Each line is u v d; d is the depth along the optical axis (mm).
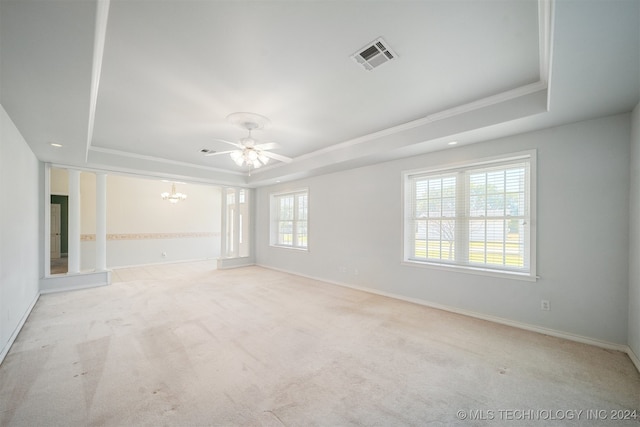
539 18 1685
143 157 5164
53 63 1729
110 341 2742
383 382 2066
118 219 7246
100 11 1414
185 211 8461
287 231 6789
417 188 4199
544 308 2951
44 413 1698
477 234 3555
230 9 1628
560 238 2857
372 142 3945
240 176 6852
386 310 3721
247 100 2848
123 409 1746
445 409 1777
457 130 3078
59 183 7383
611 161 2596
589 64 1743
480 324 3215
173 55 2084
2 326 2424
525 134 3066
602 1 1228
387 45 1990
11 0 1198
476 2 1586
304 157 5098
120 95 2725
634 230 2400
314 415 1713
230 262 7102
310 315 3521
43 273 4492
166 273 6414
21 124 2781
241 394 1912
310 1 1573
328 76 2400
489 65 2246
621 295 2541
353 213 4973
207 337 2848
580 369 2236
